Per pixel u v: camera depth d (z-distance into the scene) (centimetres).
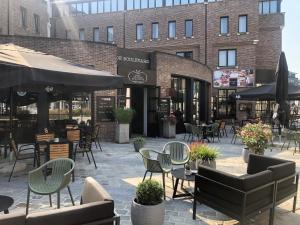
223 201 471
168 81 1767
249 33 2948
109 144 1372
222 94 3048
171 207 578
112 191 661
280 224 518
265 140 916
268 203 490
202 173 511
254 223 519
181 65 1873
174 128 1705
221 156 1109
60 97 1399
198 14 3097
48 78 655
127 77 1552
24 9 2658
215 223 511
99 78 754
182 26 3155
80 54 1420
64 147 706
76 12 3616
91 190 362
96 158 1022
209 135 1630
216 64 3047
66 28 3625
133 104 1764
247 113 2986
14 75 629
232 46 3006
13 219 274
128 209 560
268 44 3136
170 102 1770
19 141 1196
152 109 1728
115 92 1495
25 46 1355
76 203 588
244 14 2964
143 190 457
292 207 597
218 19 3041
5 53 710
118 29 3412
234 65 3005
